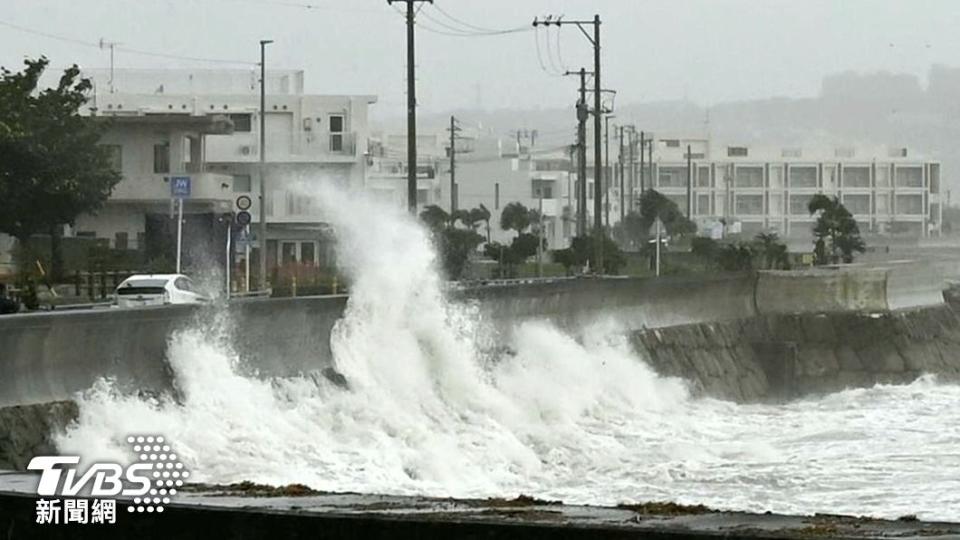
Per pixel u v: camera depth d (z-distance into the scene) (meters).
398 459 60.25
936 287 140.38
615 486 60.00
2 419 46.75
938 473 64.38
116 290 124.44
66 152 150.12
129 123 173.50
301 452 56.81
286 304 64.50
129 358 54.09
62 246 161.25
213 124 176.12
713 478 62.97
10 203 148.25
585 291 94.81
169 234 165.38
